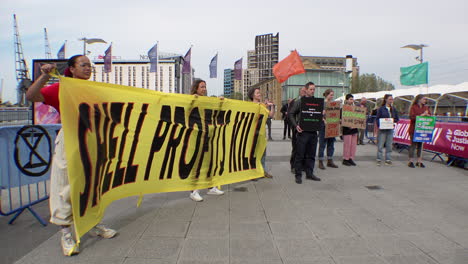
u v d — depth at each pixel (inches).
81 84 103.7
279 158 312.0
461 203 164.1
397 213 147.6
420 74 424.8
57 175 101.0
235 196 175.6
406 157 327.0
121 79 3511.3
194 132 160.7
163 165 147.4
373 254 105.4
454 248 110.7
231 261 99.4
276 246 110.7
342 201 166.6
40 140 148.5
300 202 164.2
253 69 5565.9
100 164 112.0
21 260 99.3
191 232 122.6
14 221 134.3
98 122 111.1
